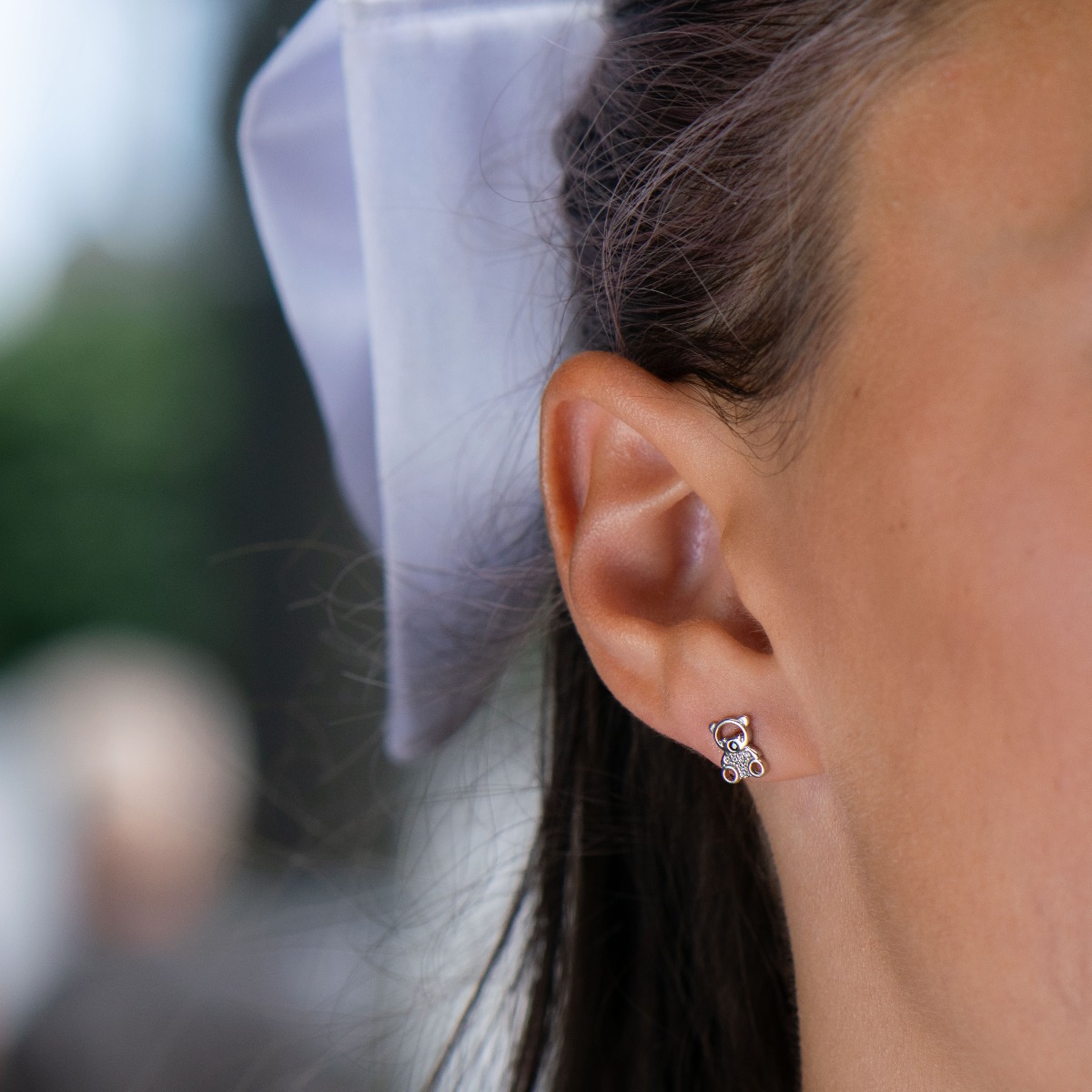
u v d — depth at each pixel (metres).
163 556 2.22
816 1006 0.53
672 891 0.62
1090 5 0.51
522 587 0.61
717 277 0.54
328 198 0.62
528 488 0.60
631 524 0.54
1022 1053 0.49
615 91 0.57
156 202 2.19
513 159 0.60
